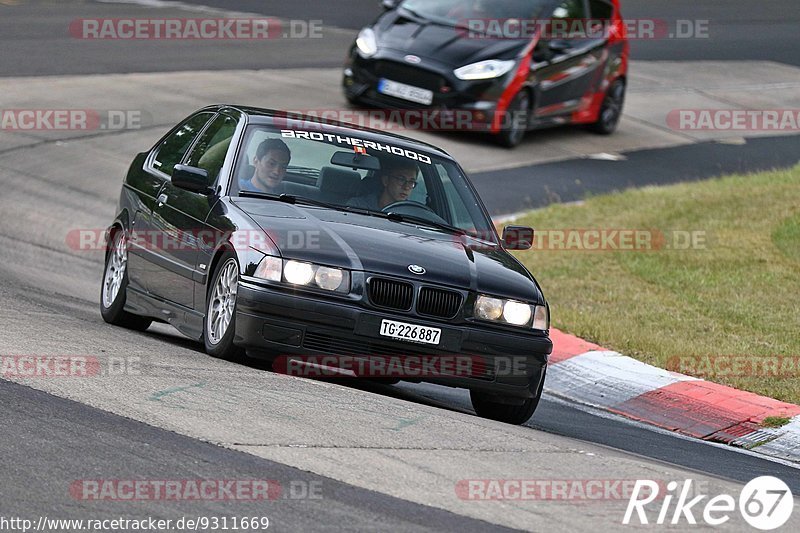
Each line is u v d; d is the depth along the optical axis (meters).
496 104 67.25
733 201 57.00
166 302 30.88
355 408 24.48
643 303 42.75
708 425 31.97
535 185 61.88
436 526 18.05
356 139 31.44
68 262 44.84
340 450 21.25
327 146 30.84
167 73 74.25
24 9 90.44
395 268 26.83
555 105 71.62
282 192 29.47
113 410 22.23
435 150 32.66
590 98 74.31
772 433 31.00
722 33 111.31
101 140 60.12
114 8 93.56
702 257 48.28
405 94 67.69
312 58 83.69
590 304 42.62
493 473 21.14
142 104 66.62
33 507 17.31
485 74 67.00
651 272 46.38
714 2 125.75
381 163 30.86
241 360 27.81
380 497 19.09
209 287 28.47
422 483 20.03
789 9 125.44
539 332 27.97
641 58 98.12
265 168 29.81
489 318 27.36
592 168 67.44
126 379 24.50
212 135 32.16
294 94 72.19
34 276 41.16
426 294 26.88
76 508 17.44
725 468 26.80
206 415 22.45
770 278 45.53
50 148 57.91
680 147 75.25
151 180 33.38
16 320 30.08
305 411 23.59
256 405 23.55
